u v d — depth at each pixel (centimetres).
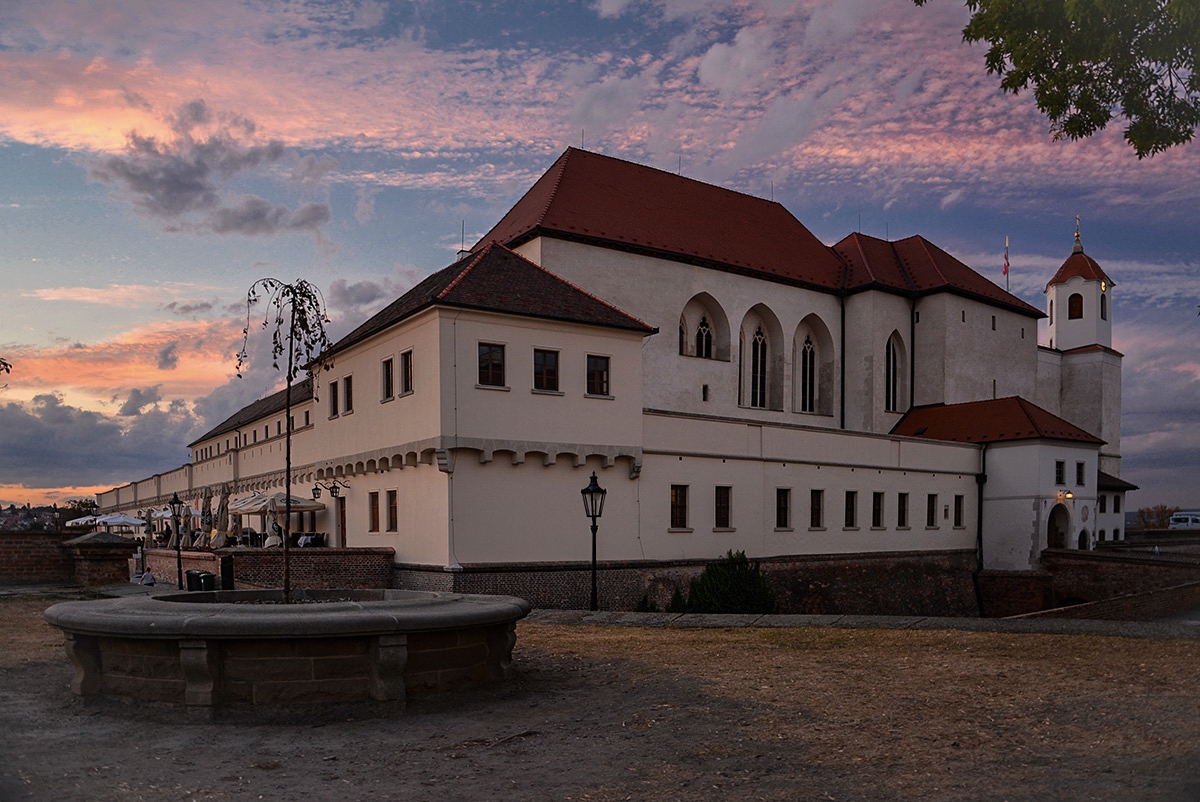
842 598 4409
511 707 1125
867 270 6009
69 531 3547
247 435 7050
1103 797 726
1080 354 8444
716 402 5153
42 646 1648
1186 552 6172
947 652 1469
